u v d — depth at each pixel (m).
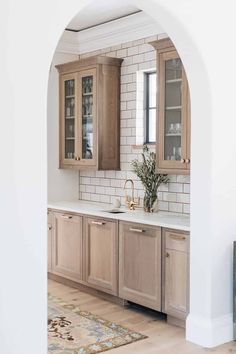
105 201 5.91
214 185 3.93
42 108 2.97
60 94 6.02
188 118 4.45
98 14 5.23
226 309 4.02
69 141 5.96
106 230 4.95
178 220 4.49
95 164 5.52
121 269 4.78
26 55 2.90
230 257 4.04
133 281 4.65
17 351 2.92
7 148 2.85
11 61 2.85
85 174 6.21
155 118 5.29
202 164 3.96
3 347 2.87
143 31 5.25
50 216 5.75
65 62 6.11
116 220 4.81
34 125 2.94
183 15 3.71
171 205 5.06
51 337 4.04
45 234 3.00
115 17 5.34
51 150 6.11
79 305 4.91
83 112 5.70
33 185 2.95
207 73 3.87
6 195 2.86
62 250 5.60
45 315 3.01
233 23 4.01
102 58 5.42
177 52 4.39
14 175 2.88
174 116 4.63
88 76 5.59
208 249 3.92
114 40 5.63
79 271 5.34
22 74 2.89
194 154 4.01
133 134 5.47
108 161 5.57
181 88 4.52
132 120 5.48
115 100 5.59
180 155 4.57
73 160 5.85
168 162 4.68
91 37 5.86
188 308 4.13
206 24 3.85
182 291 4.18
